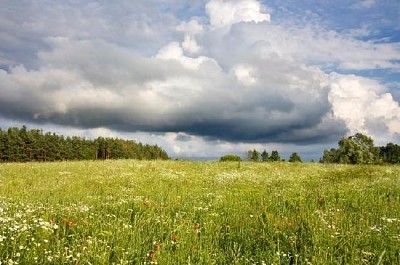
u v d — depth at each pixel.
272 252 7.22
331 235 7.73
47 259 6.32
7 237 6.92
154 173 23.81
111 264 6.49
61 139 114.62
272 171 25.19
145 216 9.66
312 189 15.05
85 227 8.30
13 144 99.69
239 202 11.94
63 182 18.58
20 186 16.81
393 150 79.06
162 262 6.50
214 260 6.70
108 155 135.12
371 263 6.66
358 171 22.64
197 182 19.06
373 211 10.23
